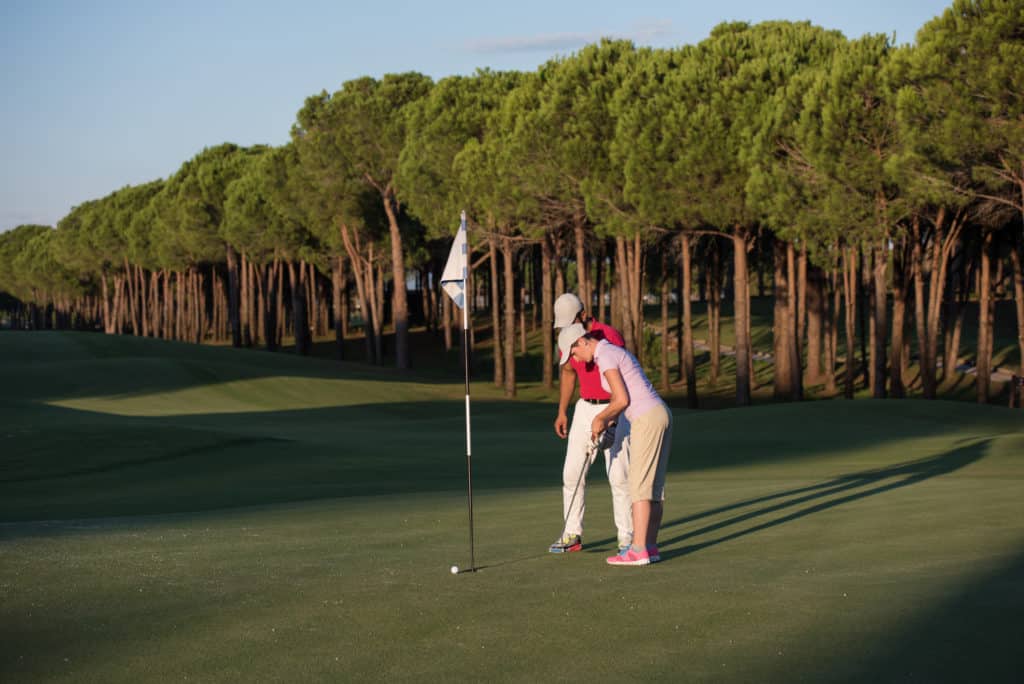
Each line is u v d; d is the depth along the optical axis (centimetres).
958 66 2291
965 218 3130
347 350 7838
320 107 5231
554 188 3784
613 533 778
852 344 3969
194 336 8525
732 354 6356
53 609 494
